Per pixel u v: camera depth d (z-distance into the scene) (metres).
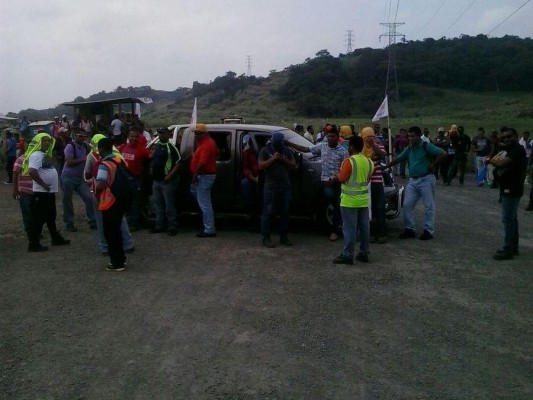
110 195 6.82
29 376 4.28
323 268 7.07
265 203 8.16
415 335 4.98
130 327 5.21
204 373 4.29
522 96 77.12
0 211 11.96
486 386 4.07
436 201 13.30
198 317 5.43
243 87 104.12
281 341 4.86
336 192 8.48
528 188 15.54
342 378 4.20
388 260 7.45
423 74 86.00
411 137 8.57
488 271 6.93
